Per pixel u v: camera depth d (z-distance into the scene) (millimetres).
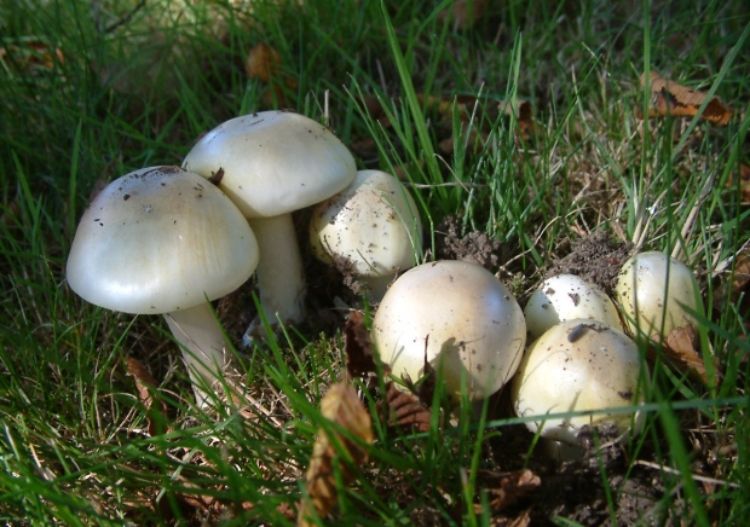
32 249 376
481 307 256
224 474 243
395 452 259
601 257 342
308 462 254
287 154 299
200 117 484
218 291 276
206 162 308
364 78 500
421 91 495
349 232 327
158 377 350
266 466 265
